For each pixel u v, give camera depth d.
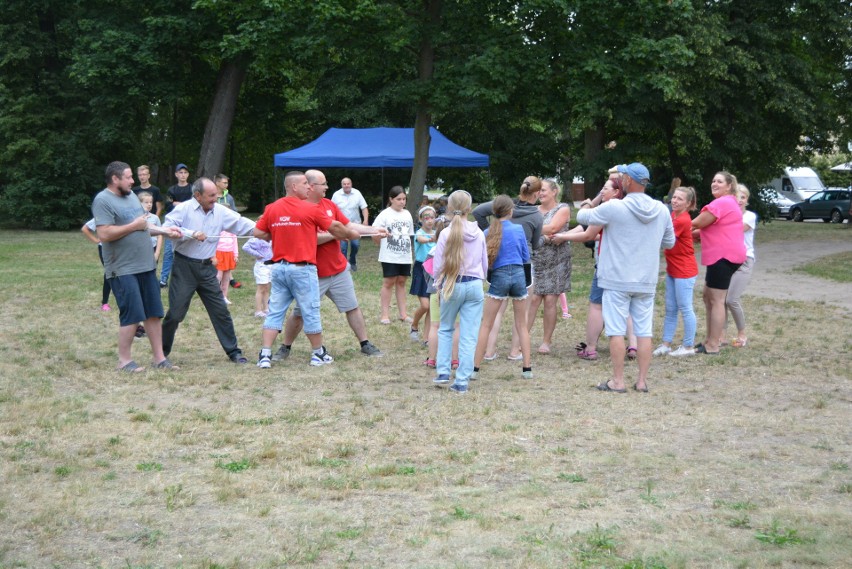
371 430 6.34
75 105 32.81
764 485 5.12
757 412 6.93
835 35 27.05
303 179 8.55
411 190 22.47
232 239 13.18
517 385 7.95
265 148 39.88
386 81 30.69
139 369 8.38
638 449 5.88
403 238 11.29
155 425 6.38
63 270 17.67
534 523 4.51
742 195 9.36
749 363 8.91
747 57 25.11
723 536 4.32
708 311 9.52
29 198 31.88
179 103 34.62
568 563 3.99
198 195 8.65
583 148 32.25
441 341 7.88
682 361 9.03
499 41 21.06
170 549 4.19
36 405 6.91
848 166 50.94
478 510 4.70
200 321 11.52
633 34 21.27
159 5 28.64
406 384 7.96
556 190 9.39
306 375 8.30
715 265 9.23
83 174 32.31
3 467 5.38
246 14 22.61
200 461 5.58
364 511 4.70
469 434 6.24
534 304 9.46
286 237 8.55
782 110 25.69
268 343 8.65
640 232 7.48
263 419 6.58
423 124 22.38
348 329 10.98
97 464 5.48
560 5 19.86
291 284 8.62
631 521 4.54
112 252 8.26
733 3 26.56
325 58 22.44
